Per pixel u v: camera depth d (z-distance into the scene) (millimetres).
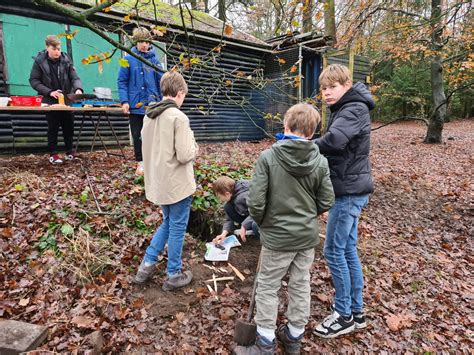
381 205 5441
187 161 2510
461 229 4734
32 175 4156
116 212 3619
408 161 8305
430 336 2684
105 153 6180
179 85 2578
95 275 2883
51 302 2537
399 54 9336
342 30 8250
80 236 3178
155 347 2271
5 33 6062
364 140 2311
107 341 2281
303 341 2463
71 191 3865
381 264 3625
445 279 3508
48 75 4836
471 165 7934
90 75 7051
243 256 3391
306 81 10094
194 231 4051
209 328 2486
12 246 2969
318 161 2072
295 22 3221
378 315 2834
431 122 11117
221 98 9406
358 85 2355
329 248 2465
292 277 2258
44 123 6578
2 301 2445
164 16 6859
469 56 8125
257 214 2088
